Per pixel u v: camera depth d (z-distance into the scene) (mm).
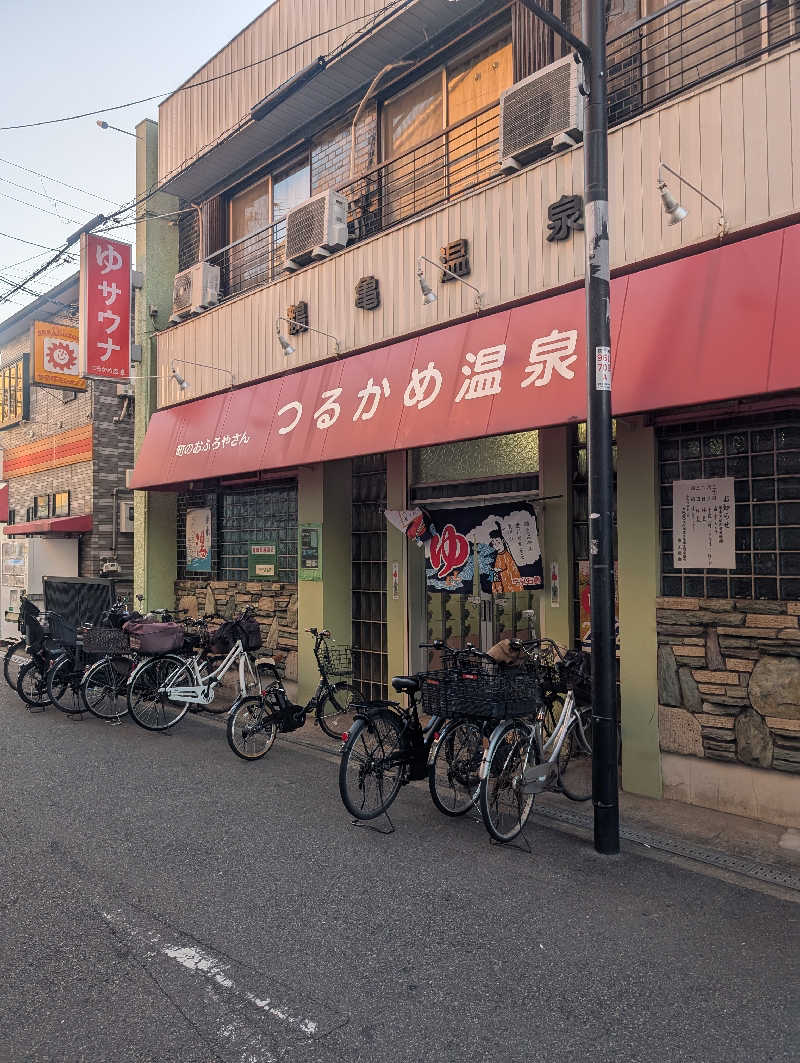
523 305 6273
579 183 6055
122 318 10547
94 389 14312
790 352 4340
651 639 5723
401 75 8195
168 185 11125
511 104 6516
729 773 5352
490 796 4949
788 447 5172
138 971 3361
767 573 5250
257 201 10578
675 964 3459
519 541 6938
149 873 4422
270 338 9156
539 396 5648
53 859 4613
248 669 8461
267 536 10086
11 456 17766
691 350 4805
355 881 4336
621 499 5922
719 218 5234
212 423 9422
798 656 5020
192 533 11570
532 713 5273
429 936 3705
